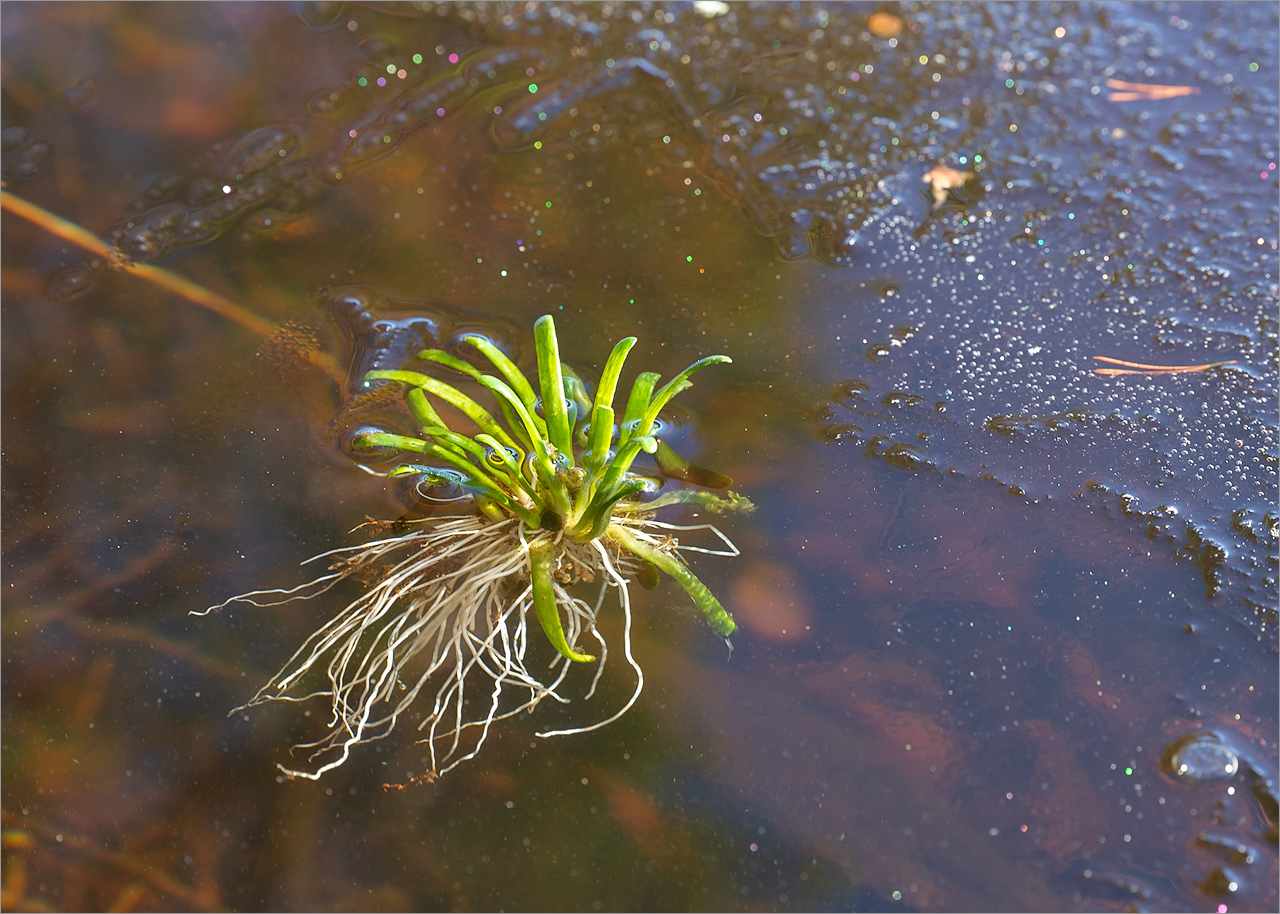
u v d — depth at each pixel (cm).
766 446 108
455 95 123
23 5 129
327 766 103
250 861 102
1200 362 110
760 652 104
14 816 103
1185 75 122
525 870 101
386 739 103
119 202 119
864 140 120
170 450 110
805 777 102
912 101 121
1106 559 105
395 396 111
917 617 104
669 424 109
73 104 124
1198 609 104
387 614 106
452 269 115
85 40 127
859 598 105
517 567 105
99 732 104
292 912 101
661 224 117
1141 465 107
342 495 108
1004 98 121
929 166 118
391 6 128
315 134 122
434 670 105
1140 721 102
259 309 114
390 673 105
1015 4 126
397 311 114
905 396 110
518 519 106
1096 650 104
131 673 105
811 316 113
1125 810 101
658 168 119
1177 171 117
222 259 116
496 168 120
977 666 103
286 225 118
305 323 114
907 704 103
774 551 106
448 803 102
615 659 104
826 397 110
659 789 102
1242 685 103
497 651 105
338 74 124
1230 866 100
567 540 106
